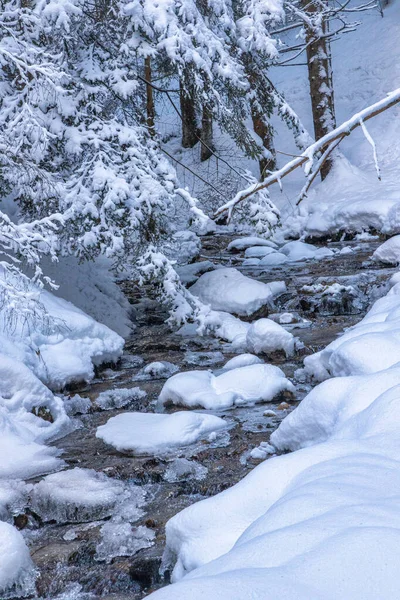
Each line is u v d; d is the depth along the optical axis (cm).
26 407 672
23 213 952
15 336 768
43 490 521
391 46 2717
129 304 1140
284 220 1878
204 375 753
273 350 877
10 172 880
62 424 686
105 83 961
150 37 991
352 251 1503
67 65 936
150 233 959
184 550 328
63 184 898
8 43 857
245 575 201
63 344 818
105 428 650
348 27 2098
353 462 301
